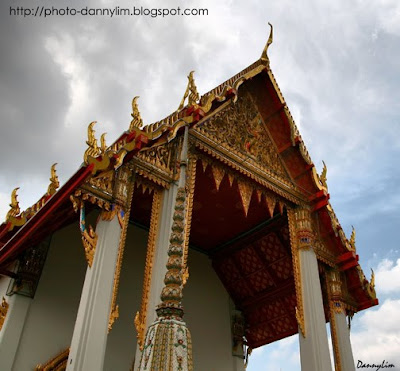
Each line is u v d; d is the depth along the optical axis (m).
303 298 11.34
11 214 11.24
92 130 8.30
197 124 10.32
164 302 3.79
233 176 11.11
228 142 11.02
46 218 8.88
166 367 3.34
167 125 8.95
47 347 10.42
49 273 11.21
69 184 8.09
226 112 11.35
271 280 14.58
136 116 8.78
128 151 8.31
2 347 9.77
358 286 13.26
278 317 14.74
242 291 15.42
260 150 11.98
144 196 11.77
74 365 6.71
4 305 10.55
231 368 14.48
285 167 12.59
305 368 10.53
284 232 13.65
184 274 8.45
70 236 12.04
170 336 3.50
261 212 13.32
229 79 11.08
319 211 12.86
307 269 11.62
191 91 9.80
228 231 14.41
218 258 15.49
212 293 15.22
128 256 13.14
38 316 10.60
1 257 10.33
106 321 7.30
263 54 12.31
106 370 11.38
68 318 11.04
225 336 14.84
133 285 12.88
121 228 8.31
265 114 12.56
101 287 7.48
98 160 7.93
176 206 4.33
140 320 8.05
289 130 12.41
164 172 9.40
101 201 8.30
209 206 13.04
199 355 13.80
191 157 9.96
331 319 12.55
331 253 13.12
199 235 14.72
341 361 11.88
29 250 11.04
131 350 12.04
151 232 8.95
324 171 13.09
